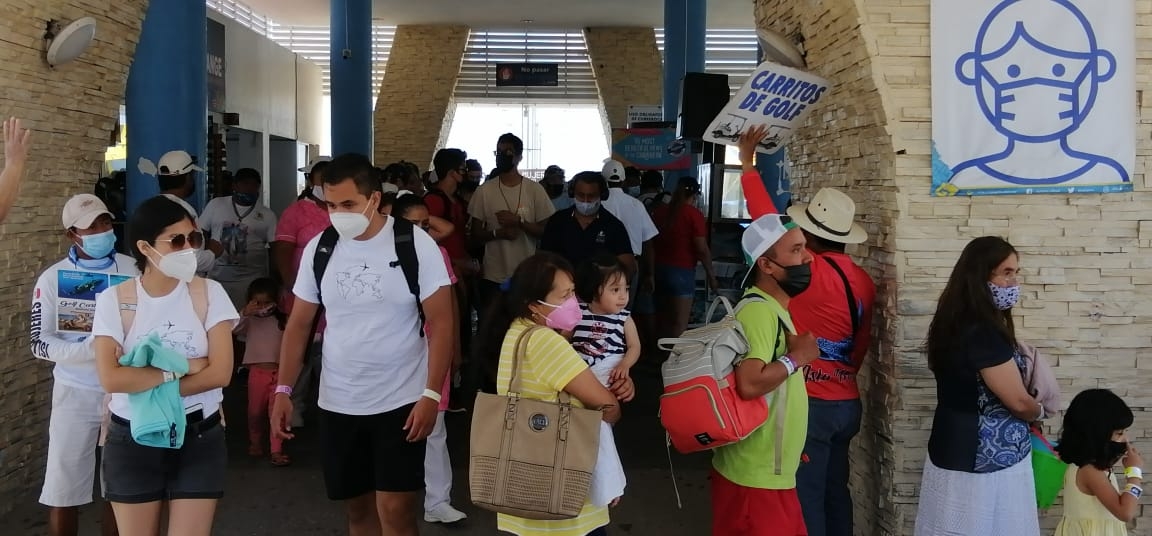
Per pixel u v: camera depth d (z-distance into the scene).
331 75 15.55
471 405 6.90
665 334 8.20
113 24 4.92
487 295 6.51
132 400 2.95
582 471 2.82
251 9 18.53
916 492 3.79
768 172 13.13
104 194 8.98
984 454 3.14
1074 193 3.75
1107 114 3.71
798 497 3.52
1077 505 3.37
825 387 3.53
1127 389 3.82
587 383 2.92
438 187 7.07
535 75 21.00
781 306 3.23
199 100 8.83
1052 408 3.36
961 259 3.19
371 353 3.27
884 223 3.82
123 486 3.06
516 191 6.54
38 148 4.53
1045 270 3.77
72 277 3.47
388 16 19.16
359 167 3.16
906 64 3.70
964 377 3.14
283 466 5.46
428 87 20.11
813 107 3.99
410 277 3.25
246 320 5.59
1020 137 3.70
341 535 4.50
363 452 3.40
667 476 5.38
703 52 15.84
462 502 4.92
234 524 4.61
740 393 3.06
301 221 5.70
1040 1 3.67
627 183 11.84
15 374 4.54
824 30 4.04
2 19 4.12
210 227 6.86
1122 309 3.79
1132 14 3.69
